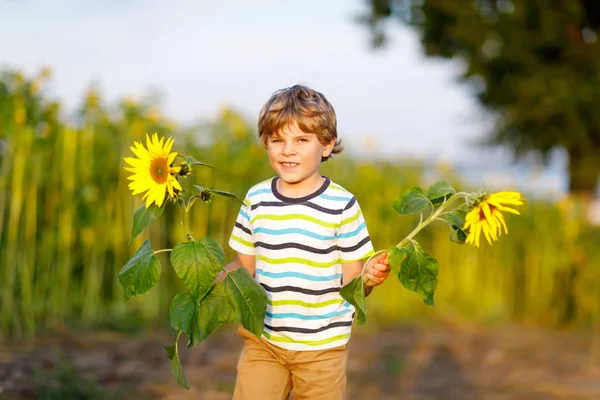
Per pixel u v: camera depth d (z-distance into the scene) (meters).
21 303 5.49
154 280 2.30
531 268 8.66
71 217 5.77
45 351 4.87
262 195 2.57
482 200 2.30
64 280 5.77
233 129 6.65
